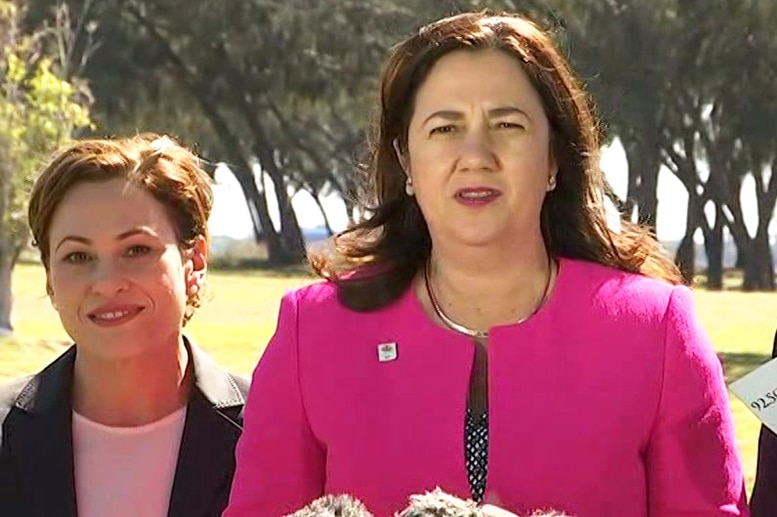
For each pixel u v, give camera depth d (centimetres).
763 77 3788
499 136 322
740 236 4484
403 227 351
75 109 1909
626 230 357
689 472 318
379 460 320
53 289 385
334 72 4109
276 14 4081
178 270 389
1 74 1931
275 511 327
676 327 323
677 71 3734
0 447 386
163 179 387
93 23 4006
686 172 4434
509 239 327
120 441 389
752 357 1584
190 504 384
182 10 4109
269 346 343
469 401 325
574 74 352
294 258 5206
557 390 319
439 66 328
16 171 1812
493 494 311
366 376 328
